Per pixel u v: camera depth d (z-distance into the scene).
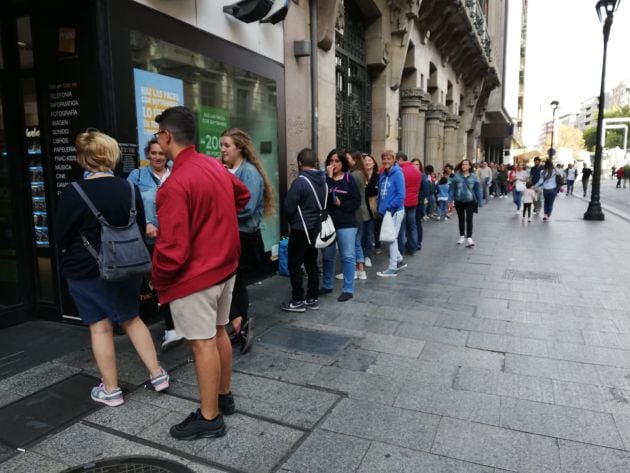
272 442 2.67
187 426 2.69
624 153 61.38
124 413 2.97
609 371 3.54
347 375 3.50
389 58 12.34
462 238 9.35
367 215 6.64
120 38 4.11
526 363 3.70
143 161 4.40
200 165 2.54
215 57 5.46
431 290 5.83
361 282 6.27
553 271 6.87
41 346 4.04
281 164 7.02
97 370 3.58
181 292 2.50
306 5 7.62
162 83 4.63
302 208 4.79
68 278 2.95
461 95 24.48
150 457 2.53
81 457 2.54
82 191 2.82
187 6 4.97
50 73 4.16
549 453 2.56
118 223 2.88
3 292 4.61
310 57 7.75
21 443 2.66
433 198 14.31
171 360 3.77
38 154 4.41
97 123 4.04
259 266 4.07
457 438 2.70
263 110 6.52
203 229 2.52
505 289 5.87
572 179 26.41
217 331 2.84
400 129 15.08
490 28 30.89
